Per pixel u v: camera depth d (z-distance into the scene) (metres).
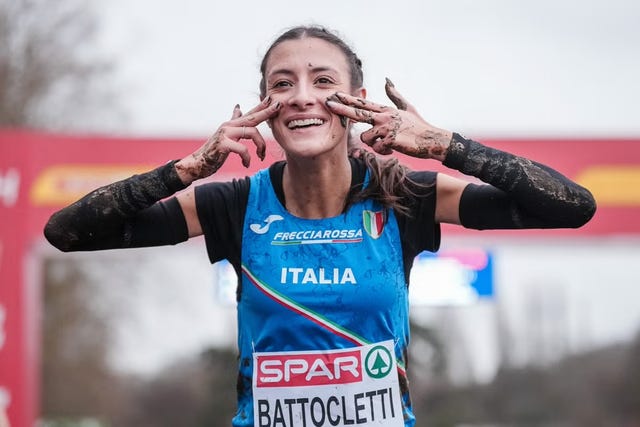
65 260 24.58
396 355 3.89
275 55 3.95
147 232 4.06
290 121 3.87
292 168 3.88
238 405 4.02
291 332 3.82
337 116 3.88
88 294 25.67
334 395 3.82
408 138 3.89
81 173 12.30
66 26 23.19
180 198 4.09
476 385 74.38
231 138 3.90
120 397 48.19
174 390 69.00
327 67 3.91
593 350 76.25
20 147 12.23
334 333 3.81
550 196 3.88
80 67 23.41
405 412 3.94
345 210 3.90
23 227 12.18
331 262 3.83
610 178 12.66
